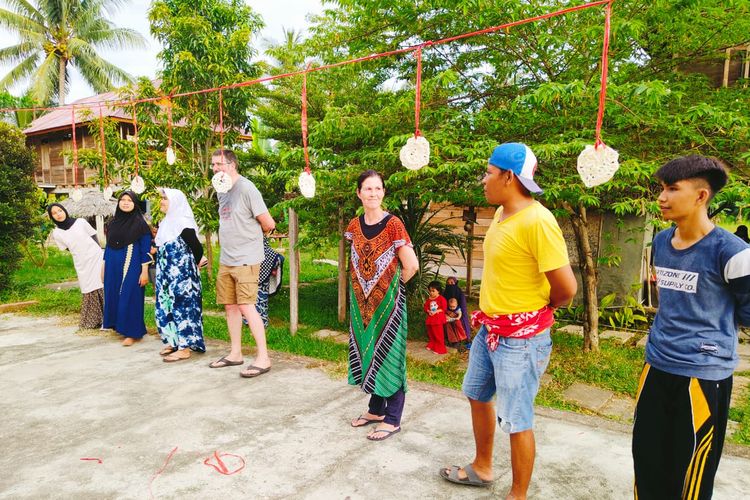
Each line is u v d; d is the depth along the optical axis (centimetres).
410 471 286
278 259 652
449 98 546
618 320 712
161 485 273
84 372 451
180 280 478
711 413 196
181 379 432
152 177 842
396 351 315
